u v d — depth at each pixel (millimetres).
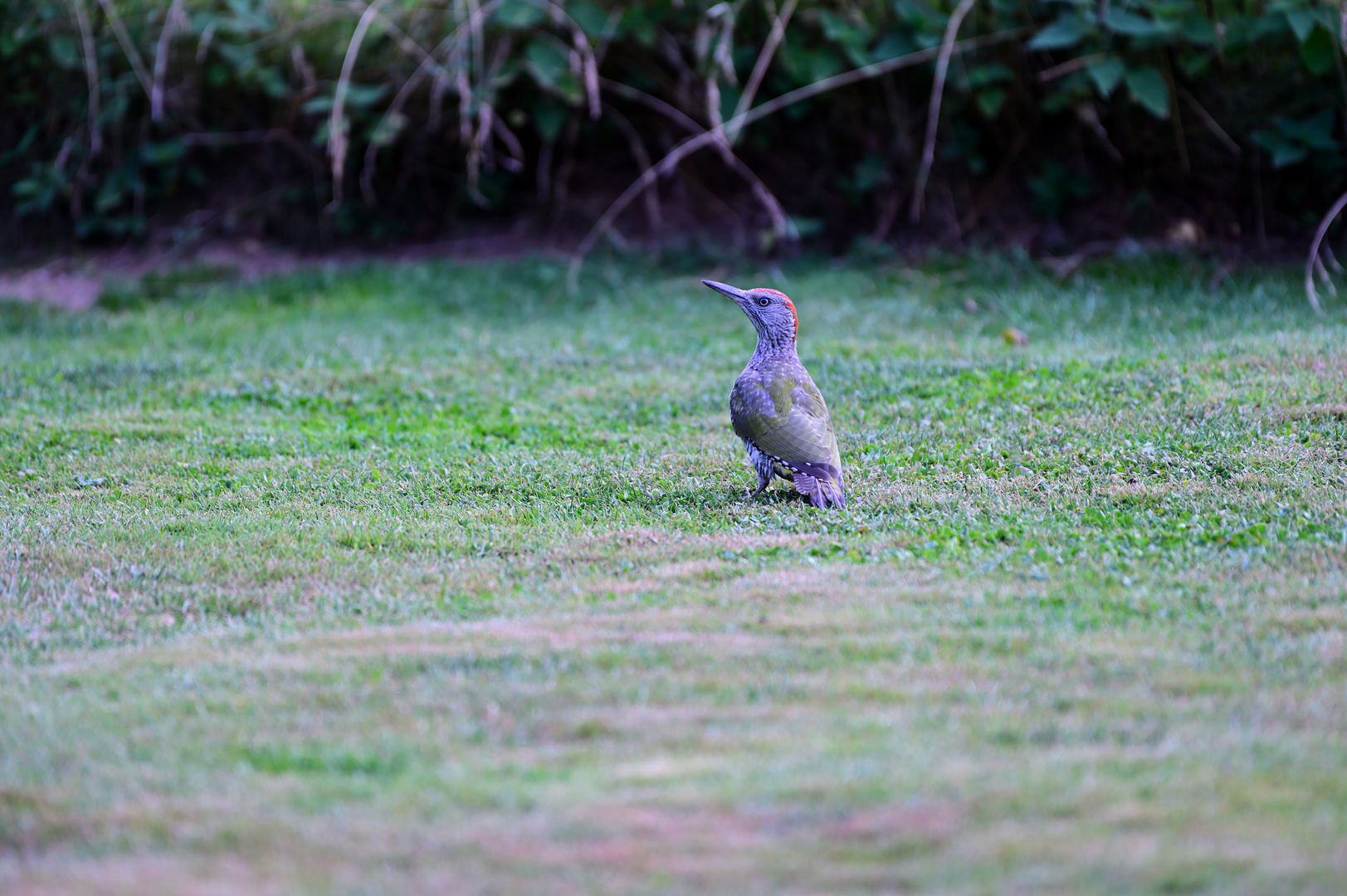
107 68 22234
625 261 21234
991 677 7656
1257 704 7211
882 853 5789
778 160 21953
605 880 5637
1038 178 20953
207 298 20641
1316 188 19969
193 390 16047
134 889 5668
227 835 6078
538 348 17812
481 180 22328
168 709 7480
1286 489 11148
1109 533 10406
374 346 18125
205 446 13688
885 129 21203
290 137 22297
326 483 12391
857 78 20859
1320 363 14656
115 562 10234
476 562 10180
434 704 7438
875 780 6387
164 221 23125
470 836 6000
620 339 18203
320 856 5891
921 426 13688
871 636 8297
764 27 20859
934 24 19812
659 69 21578
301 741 7027
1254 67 19703
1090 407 13875
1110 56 19188
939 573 9594
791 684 7590
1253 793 6234
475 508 11617
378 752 6871
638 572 9852
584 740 6953
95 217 23000
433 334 18812
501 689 7605
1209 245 20078
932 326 18172
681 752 6766
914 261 20484
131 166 22516
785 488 12070
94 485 12469
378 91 20938
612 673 7812
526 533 10828
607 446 13617
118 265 22516
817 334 18109
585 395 15555
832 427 12883
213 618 9211
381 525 11094
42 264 22844
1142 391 14227
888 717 7121
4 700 7688
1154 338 16625
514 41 20906
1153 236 20438
